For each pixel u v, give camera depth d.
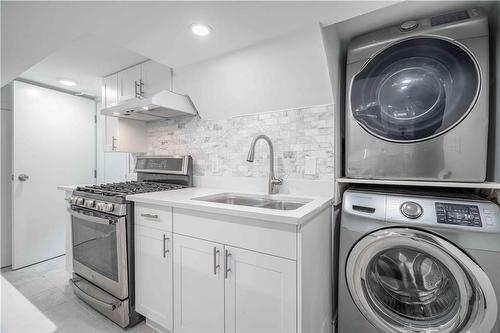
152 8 1.18
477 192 1.42
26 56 1.68
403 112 1.34
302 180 1.67
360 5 1.16
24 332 1.58
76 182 3.06
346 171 1.52
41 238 2.72
